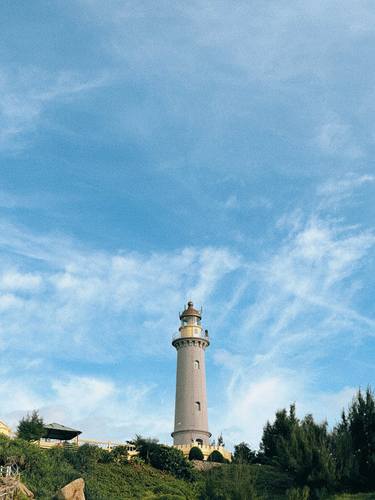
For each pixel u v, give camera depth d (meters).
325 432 72.38
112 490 69.94
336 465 67.56
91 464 75.25
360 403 73.25
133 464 78.88
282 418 90.69
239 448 91.25
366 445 70.12
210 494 63.09
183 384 110.56
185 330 115.19
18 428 77.62
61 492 54.25
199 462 85.44
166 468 79.81
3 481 55.25
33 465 65.12
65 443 80.31
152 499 66.06
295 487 67.19
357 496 64.19
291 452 69.69
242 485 62.66
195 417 107.12
